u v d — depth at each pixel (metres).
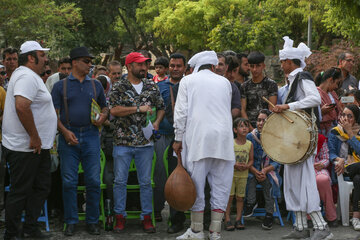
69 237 5.70
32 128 5.16
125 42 34.62
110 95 5.84
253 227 6.13
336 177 6.31
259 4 31.62
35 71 5.31
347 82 8.23
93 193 5.80
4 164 6.16
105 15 32.94
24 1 21.72
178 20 30.78
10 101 5.23
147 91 5.93
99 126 5.86
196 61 5.29
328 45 29.14
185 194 5.00
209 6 29.80
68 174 5.71
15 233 5.37
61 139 5.73
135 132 5.81
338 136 6.31
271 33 27.97
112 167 6.33
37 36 25.06
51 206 6.43
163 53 35.62
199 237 5.22
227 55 6.65
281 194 6.48
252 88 6.73
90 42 33.69
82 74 5.80
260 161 6.17
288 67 5.66
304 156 5.33
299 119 5.37
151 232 5.87
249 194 6.19
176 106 5.20
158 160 6.29
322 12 24.56
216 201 5.17
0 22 21.98
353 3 11.55
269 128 5.55
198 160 5.03
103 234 5.84
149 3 32.41
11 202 5.28
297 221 5.55
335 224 6.06
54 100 5.73
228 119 5.15
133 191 6.22
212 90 5.10
